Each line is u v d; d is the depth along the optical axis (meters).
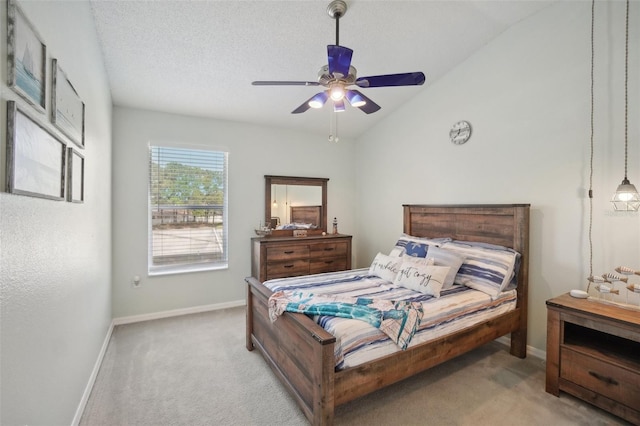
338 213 4.85
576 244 2.42
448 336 2.12
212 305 3.87
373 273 3.05
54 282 1.38
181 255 3.74
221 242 3.97
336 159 4.81
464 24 2.69
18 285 1.04
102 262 2.65
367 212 4.72
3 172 0.95
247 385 2.21
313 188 4.59
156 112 3.58
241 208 4.07
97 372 2.34
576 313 1.98
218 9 2.23
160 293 3.58
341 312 1.92
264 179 4.23
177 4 2.17
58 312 1.43
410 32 2.69
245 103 3.56
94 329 2.26
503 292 2.56
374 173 4.56
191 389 2.15
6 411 0.96
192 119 3.77
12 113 0.97
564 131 2.47
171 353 2.67
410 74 1.96
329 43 2.67
